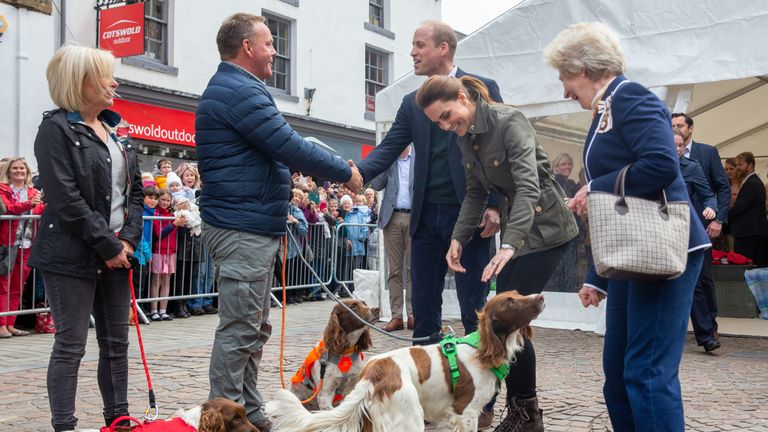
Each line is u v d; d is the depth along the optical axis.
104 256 3.85
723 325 9.61
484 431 4.44
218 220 3.99
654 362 3.06
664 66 7.67
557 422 4.77
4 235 8.24
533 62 8.54
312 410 4.76
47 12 13.10
